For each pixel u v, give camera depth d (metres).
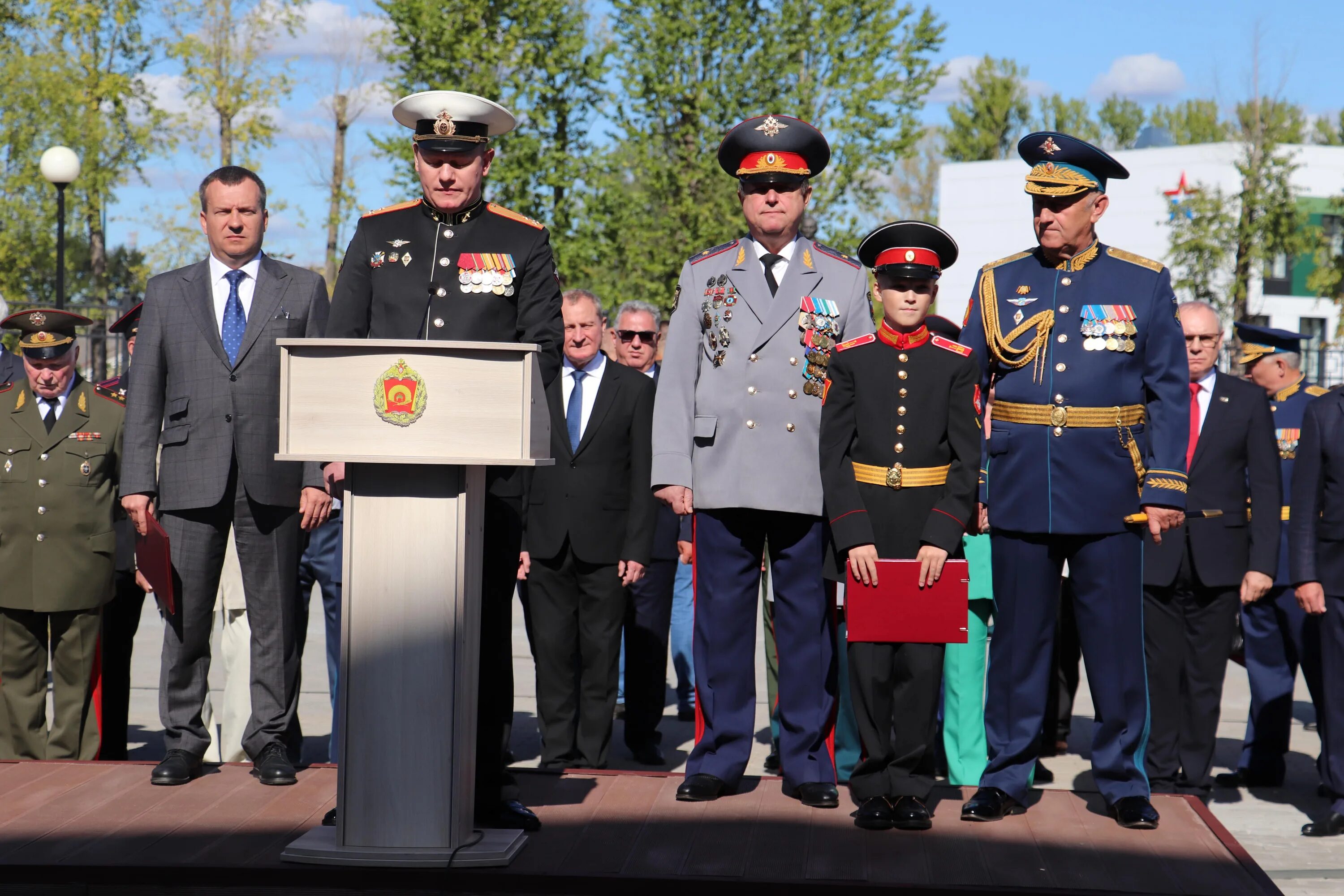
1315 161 33.28
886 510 4.18
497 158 19.78
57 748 5.66
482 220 4.07
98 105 27.09
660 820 4.06
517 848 3.67
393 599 3.54
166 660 4.64
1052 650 4.33
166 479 4.72
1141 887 3.48
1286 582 6.01
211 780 4.55
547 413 3.71
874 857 3.72
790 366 4.39
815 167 4.54
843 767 5.27
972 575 5.54
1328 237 28.30
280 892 3.50
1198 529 5.83
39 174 26.03
